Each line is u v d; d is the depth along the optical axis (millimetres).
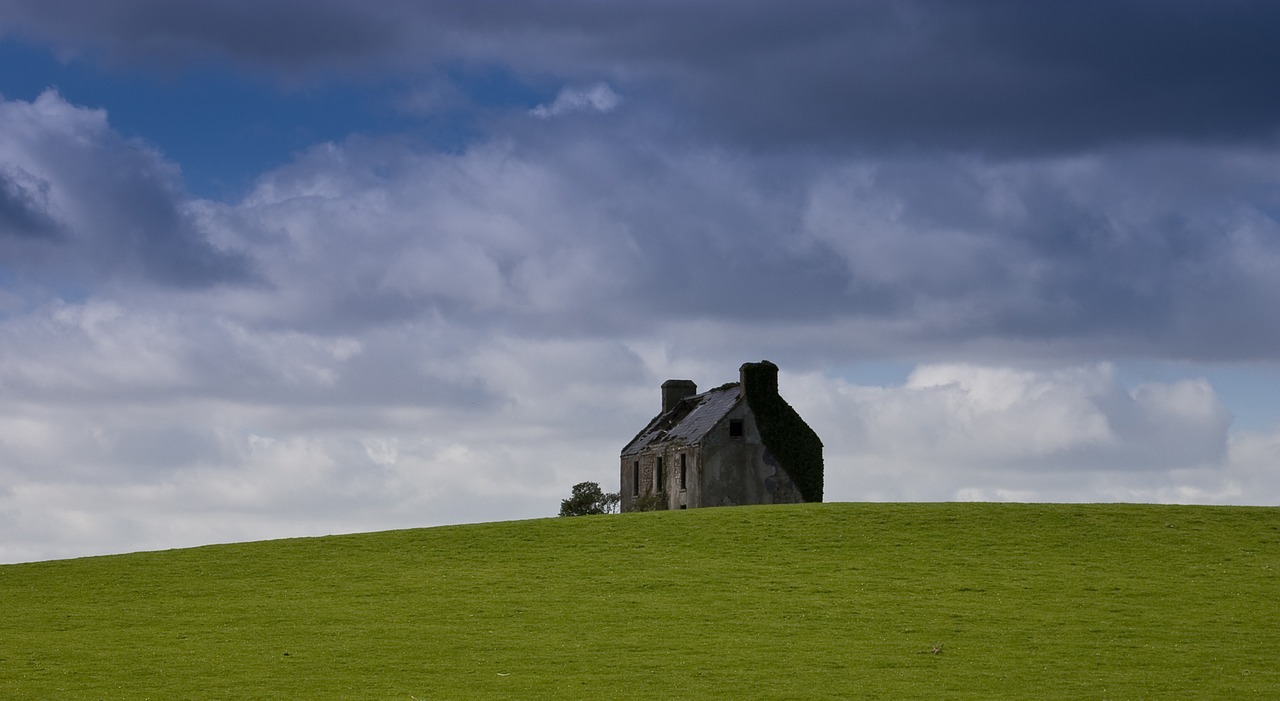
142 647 43281
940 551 58500
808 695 36500
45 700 36156
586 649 42406
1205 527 62469
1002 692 36688
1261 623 45250
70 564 61219
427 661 40969
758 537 61750
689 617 47094
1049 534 61344
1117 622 45594
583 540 62656
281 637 44688
